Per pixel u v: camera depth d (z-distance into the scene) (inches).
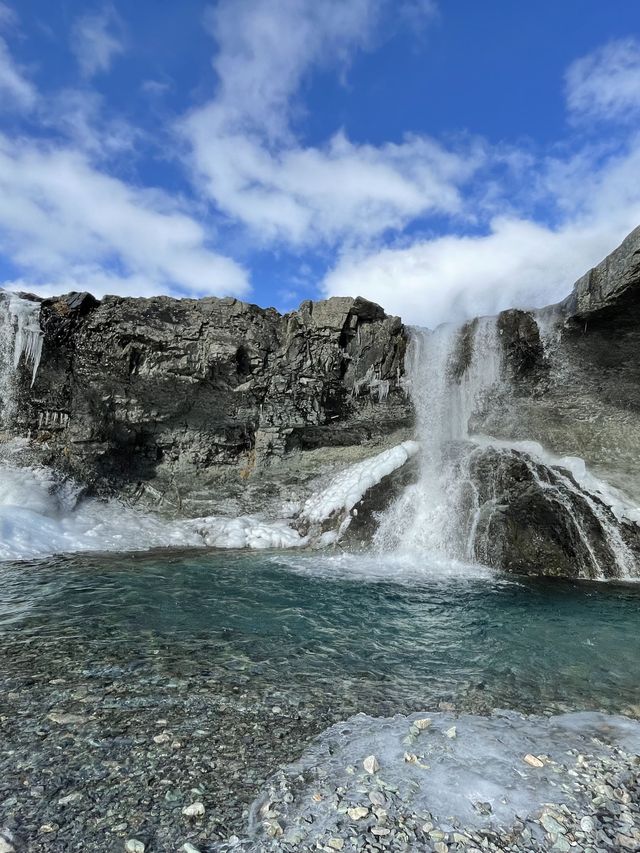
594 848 92.4
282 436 465.4
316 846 90.7
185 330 442.0
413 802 103.0
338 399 468.8
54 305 455.2
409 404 461.7
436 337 449.7
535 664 182.4
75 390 461.1
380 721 137.8
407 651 193.0
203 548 380.5
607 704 151.6
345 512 401.1
